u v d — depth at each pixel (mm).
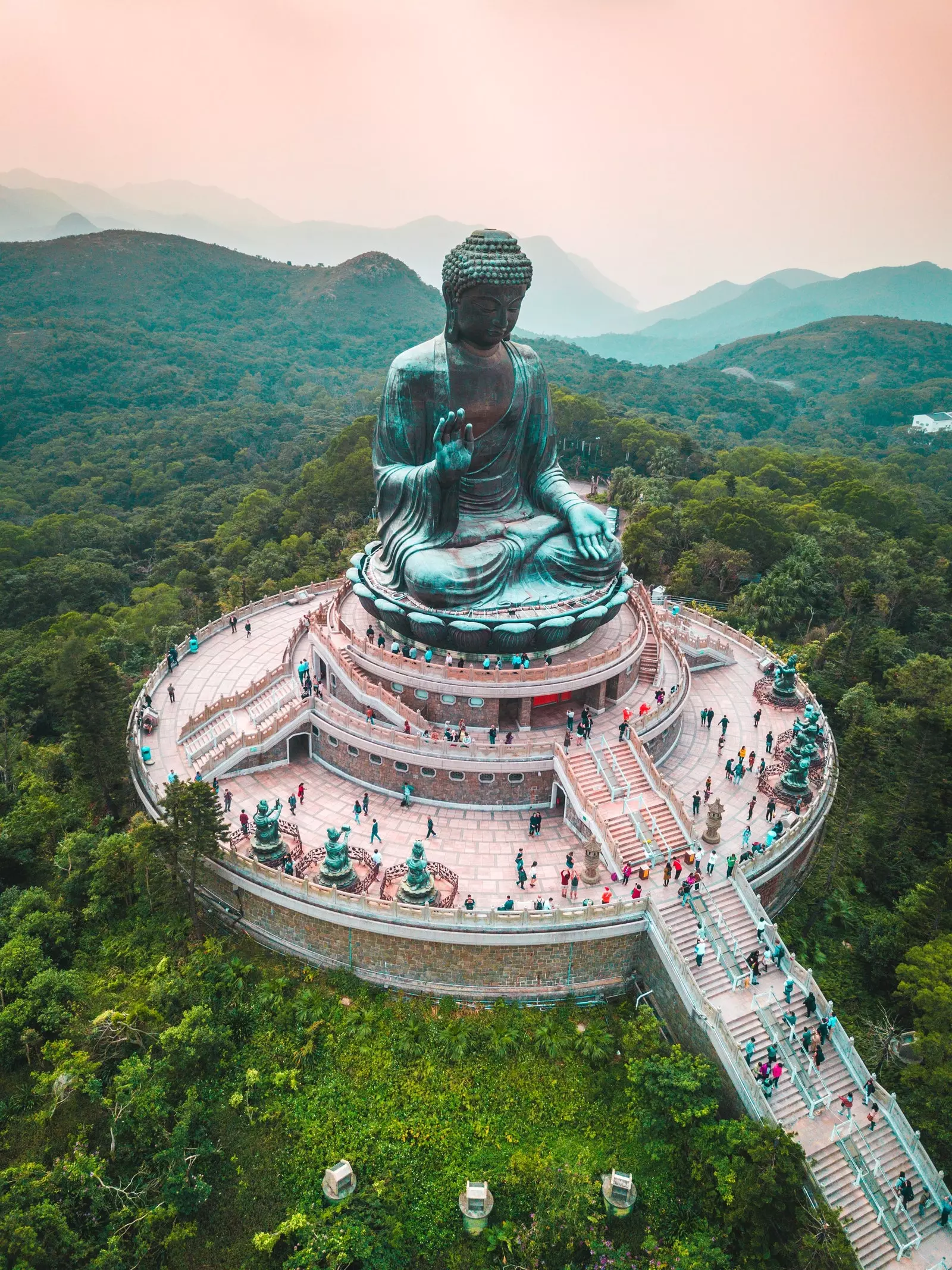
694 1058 29188
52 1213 24891
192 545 107312
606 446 122188
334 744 42750
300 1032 31094
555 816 39688
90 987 33156
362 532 87438
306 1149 27984
